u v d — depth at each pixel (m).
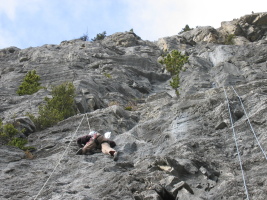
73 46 41.81
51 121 18.14
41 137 16.33
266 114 12.78
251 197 8.98
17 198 10.10
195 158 10.77
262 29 45.84
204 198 9.26
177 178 9.76
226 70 31.86
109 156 12.83
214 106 14.59
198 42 46.47
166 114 15.77
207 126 13.66
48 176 11.57
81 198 9.45
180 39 45.69
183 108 15.21
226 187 9.50
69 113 19.91
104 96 25.53
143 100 25.83
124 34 46.41
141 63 36.34
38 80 28.08
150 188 9.56
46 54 38.94
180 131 13.62
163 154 11.96
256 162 10.61
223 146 12.05
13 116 18.62
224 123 13.32
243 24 46.34
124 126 16.44
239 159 10.92
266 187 9.23
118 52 41.44
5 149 14.16
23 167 12.48
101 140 13.56
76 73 30.25
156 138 13.95
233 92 15.19
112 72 32.53
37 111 20.70
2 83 30.38
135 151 13.27
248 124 12.77
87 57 36.62
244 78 29.69
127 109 20.02
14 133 15.98
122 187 9.93
